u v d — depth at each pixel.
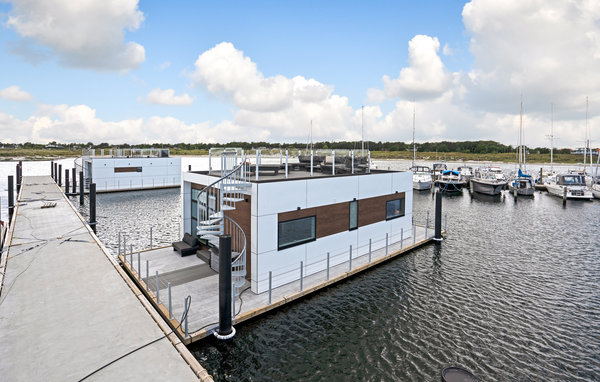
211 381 5.93
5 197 36.62
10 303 8.67
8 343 6.87
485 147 143.88
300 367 7.98
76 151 136.75
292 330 9.49
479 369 8.00
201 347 8.51
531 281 13.36
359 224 14.82
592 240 19.73
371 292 12.09
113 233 20.83
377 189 15.66
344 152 17.27
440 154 134.00
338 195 13.61
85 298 9.01
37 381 5.77
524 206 33.34
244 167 11.59
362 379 7.62
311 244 12.59
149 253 14.70
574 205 33.94
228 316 8.68
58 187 37.25
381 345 8.91
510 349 8.81
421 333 9.52
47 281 10.14
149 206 31.02
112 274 10.74
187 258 14.01
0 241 17.19
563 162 117.44
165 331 7.45
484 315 10.59
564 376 7.79
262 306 10.12
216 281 11.63
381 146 134.12
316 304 11.07
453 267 14.80
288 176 14.98
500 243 18.86
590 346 8.97
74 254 12.82
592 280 13.50
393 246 16.72
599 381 7.62
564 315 10.62
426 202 36.22
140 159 41.97
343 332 9.48
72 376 5.92
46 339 7.04
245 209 11.57
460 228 22.81
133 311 8.34
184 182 15.45
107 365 6.26
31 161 116.94
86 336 7.20
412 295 11.93
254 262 10.91
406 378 7.67
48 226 17.73
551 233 21.50
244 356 8.29
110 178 39.91
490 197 40.44
